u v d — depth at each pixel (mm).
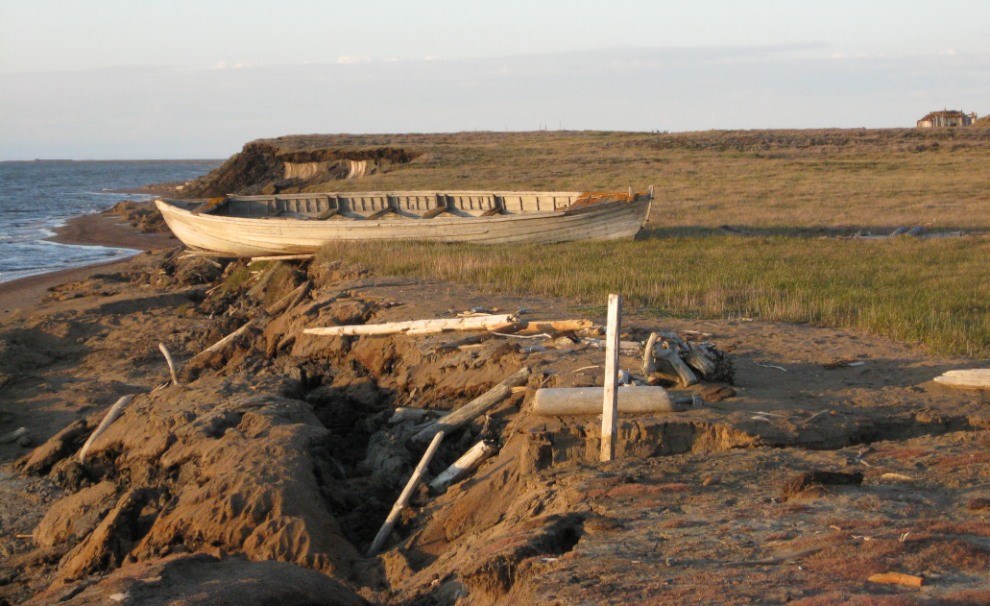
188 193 73625
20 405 16047
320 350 15500
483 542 7980
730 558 5656
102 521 10039
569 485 7938
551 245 25250
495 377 12102
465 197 30141
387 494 10555
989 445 8031
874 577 5012
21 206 78562
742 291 17266
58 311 23172
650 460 8414
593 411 9336
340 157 68062
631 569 5625
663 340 10828
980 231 28344
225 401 12438
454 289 18812
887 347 12648
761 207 36500
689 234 28250
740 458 8211
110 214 62000
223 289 25688
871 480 7262
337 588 6977
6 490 12055
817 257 21859
